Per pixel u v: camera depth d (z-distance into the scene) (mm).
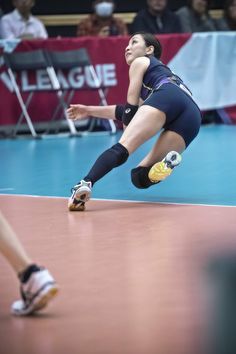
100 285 8320
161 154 13469
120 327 6965
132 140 13078
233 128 26859
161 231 10977
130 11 32125
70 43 25359
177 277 8523
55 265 9219
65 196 14297
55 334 6828
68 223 11719
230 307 6348
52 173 17312
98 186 15438
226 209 12664
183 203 13359
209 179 16141
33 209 12992
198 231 10898
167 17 27922
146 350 6352
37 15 30969
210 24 28969
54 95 25562
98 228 11297
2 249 7359
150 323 7043
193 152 20562
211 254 8492
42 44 24953
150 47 13969
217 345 6148
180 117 13367
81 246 10164
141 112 13164
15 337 6773
